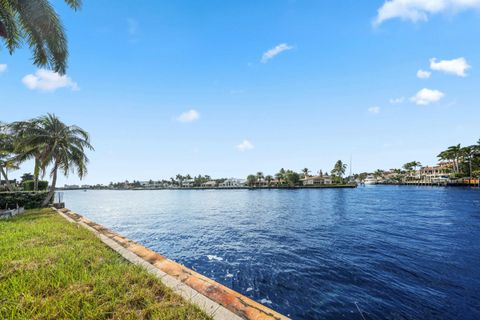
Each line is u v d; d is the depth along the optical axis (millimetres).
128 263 5047
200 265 10781
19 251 5500
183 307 3135
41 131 19609
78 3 10172
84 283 3828
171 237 16859
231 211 33250
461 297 7301
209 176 175875
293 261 11125
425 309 6680
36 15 9664
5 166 25859
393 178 139250
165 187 169125
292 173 117500
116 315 2980
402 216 24953
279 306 6957
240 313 3004
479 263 10328
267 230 18984
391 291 7824
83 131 21547
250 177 137375
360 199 49219
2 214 12828
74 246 6012
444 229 17859
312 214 28094
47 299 3283
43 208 17812
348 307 6844
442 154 85625
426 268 9875
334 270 9859
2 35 8305
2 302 3244
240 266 10570
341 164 122812
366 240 15008
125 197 85000
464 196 47344
